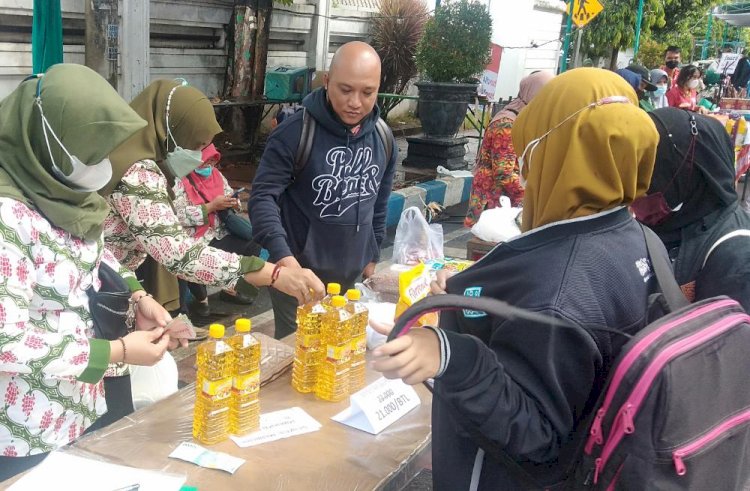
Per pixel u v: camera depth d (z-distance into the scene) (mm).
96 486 1564
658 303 1420
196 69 7809
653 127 1385
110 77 4855
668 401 1192
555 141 1397
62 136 1714
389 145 3180
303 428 1922
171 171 3264
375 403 1994
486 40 8500
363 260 3186
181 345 2014
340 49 2869
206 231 4410
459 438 1427
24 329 1675
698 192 2055
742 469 1376
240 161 8461
